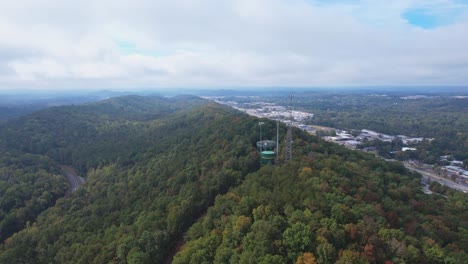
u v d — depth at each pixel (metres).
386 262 63.38
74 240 111.62
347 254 62.22
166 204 111.50
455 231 86.19
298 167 109.44
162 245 90.06
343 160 133.00
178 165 150.75
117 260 87.38
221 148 149.75
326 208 79.88
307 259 62.53
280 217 76.69
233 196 96.94
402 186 115.19
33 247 114.62
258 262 63.41
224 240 75.25
